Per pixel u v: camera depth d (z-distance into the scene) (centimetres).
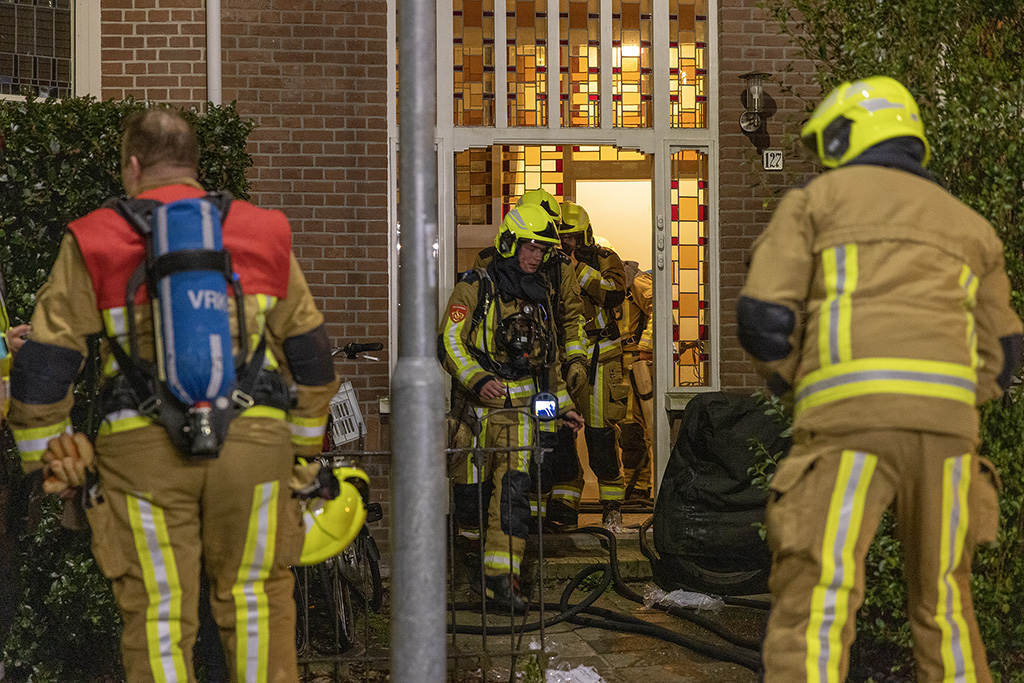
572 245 802
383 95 761
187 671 338
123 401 329
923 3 457
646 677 533
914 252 323
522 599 633
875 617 488
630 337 923
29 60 735
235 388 328
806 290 334
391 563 310
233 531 335
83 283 332
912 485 321
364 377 757
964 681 325
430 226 310
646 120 810
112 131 491
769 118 778
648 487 923
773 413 484
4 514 476
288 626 350
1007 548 463
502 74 800
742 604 650
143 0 744
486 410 643
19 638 489
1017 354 354
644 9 812
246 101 749
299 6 754
